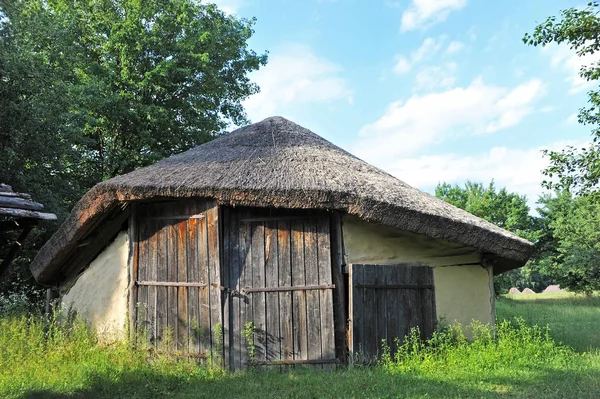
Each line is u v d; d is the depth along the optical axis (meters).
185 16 18.59
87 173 18.53
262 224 7.52
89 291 8.77
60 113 13.38
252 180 7.29
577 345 8.45
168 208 7.96
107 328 8.22
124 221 8.44
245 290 7.36
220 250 7.43
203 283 7.46
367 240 7.64
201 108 19.48
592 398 5.06
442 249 7.98
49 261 8.80
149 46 17.69
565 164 10.55
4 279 12.86
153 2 18.45
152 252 8.00
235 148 9.21
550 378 5.93
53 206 12.93
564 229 26.98
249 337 7.19
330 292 7.16
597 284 26.08
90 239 8.68
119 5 18.81
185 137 19.77
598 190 10.35
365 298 7.15
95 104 16.31
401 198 7.50
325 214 7.39
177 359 7.34
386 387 5.66
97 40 18.48
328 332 7.07
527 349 7.17
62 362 6.61
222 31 20.48
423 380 5.92
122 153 18.41
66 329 8.16
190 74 18.20
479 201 31.64
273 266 7.38
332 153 9.19
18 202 5.47
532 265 33.72
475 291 7.97
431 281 7.84
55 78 13.03
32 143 12.23
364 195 7.04
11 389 5.35
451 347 7.32
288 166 7.87
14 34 12.14
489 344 7.22
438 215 7.30
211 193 7.19
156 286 7.86
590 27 9.79
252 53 22.89
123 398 5.44
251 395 5.50
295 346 7.12
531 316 13.89
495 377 6.02
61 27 14.64
